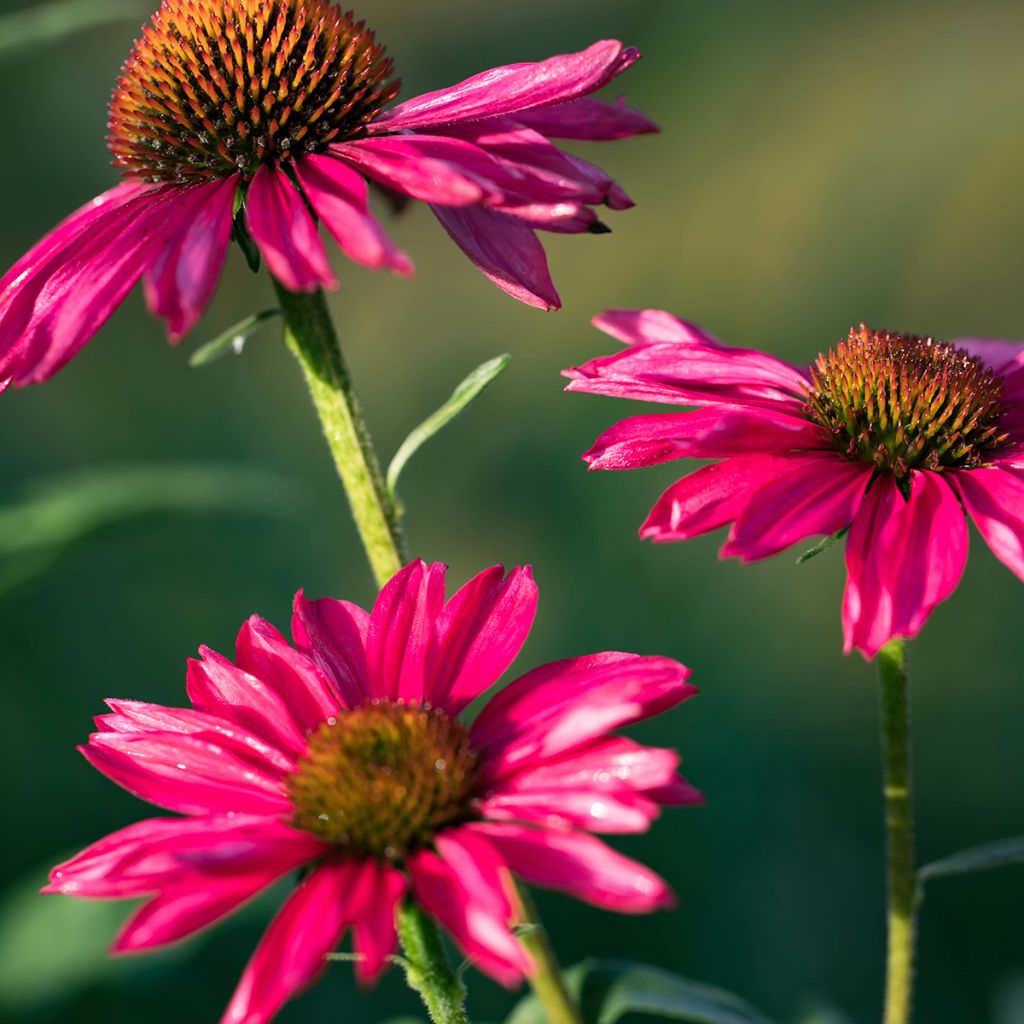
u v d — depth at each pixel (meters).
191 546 10.62
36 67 14.23
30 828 8.17
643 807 2.59
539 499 11.66
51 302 3.56
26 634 9.46
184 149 3.80
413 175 3.43
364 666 3.25
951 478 3.62
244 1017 2.39
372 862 2.72
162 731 3.04
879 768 9.16
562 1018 3.74
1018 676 9.98
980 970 8.14
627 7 18.05
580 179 3.62
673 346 4.02
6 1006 5.52
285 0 3.87
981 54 15.40
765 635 9.91
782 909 8.18
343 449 3.79
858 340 3.88
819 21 16.97
